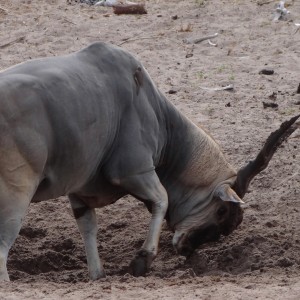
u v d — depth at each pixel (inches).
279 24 2073.1
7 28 2039.9
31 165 949.2
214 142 1167.6
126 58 1082.1
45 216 1266.0
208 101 1670.8
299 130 1521.9
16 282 956.6
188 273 1031.0
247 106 1648.6
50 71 992.9
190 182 1145.4
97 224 1194.6
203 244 1176.8
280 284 933.8
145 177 1083.9
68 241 1190.3
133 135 1072.8
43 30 2031.3
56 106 974.4
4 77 960.9
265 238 1157.7
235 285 924.6
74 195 1102.4
